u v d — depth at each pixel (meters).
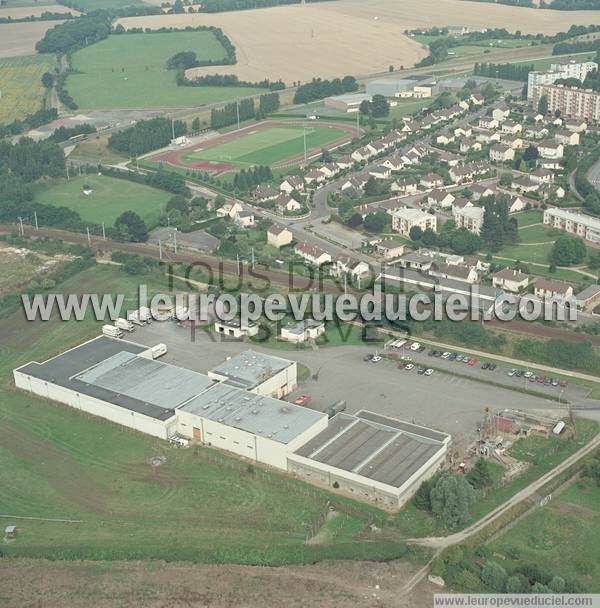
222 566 167.25
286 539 173.62
